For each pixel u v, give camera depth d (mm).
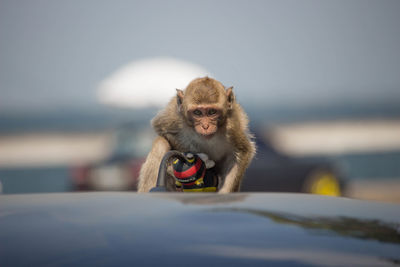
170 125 7184
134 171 16828
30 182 33125
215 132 6867
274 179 14641
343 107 194375
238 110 7336
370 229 1972
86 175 16875
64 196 2566
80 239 1825
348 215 2162
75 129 119062
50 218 2100
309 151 54000
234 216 2086
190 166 5316
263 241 1801
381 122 110062
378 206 2396
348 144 67188
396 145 60781
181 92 7207
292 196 2549
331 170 15500
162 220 2025
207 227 1948
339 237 1857
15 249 1736
